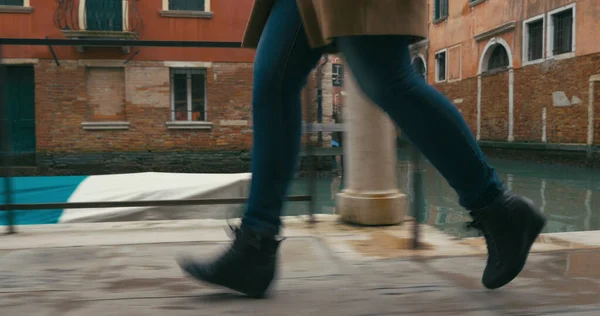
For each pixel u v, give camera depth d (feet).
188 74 20.04
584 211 23.86
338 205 8.41
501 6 55.11
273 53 3.46
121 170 21.24
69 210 10.60
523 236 3.33
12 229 7.25
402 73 3.08
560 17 47.62
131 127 21.33
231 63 12.95
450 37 65.98
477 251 5.43
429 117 3.13
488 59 59.16
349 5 2.93
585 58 44.11
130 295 3.76
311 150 8.02
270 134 3.57
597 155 43.37
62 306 3.51
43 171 19.52
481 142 59.72
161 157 20.45
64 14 38.37
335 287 3.90
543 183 34.09
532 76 51.08
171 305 3.51
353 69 3.15
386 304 3.48
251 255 3.54
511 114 54.44
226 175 12.44
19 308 3.47
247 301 3.58
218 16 39.45
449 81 66.74
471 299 3.56
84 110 20.97
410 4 2.99
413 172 5.88
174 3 39.63
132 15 38.70
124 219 10.66
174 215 10.99
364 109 7.88
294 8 3.43
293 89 3.58
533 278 4.05
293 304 3.50
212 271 3.54
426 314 3.27
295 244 5.66
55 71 20.51
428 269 4.42
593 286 3.83
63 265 4.74
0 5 37.96
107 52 20.94
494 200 3.32
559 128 47.67
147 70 20.81
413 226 5.86
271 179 3.59
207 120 15.40
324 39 3.09
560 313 3.26
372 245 5.98
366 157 7.91
